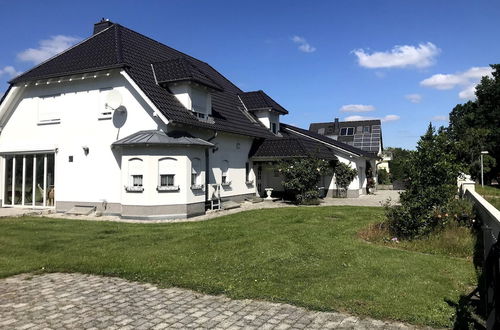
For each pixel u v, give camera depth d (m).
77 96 16.94
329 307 5.48
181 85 17.06
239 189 21.20
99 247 9.53
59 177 17.16
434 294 5.96
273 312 5.38
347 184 26.31
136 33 20.62
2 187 18.70
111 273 7.30
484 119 43.84
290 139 22.30
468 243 9.02
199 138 17.05
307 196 20.91
